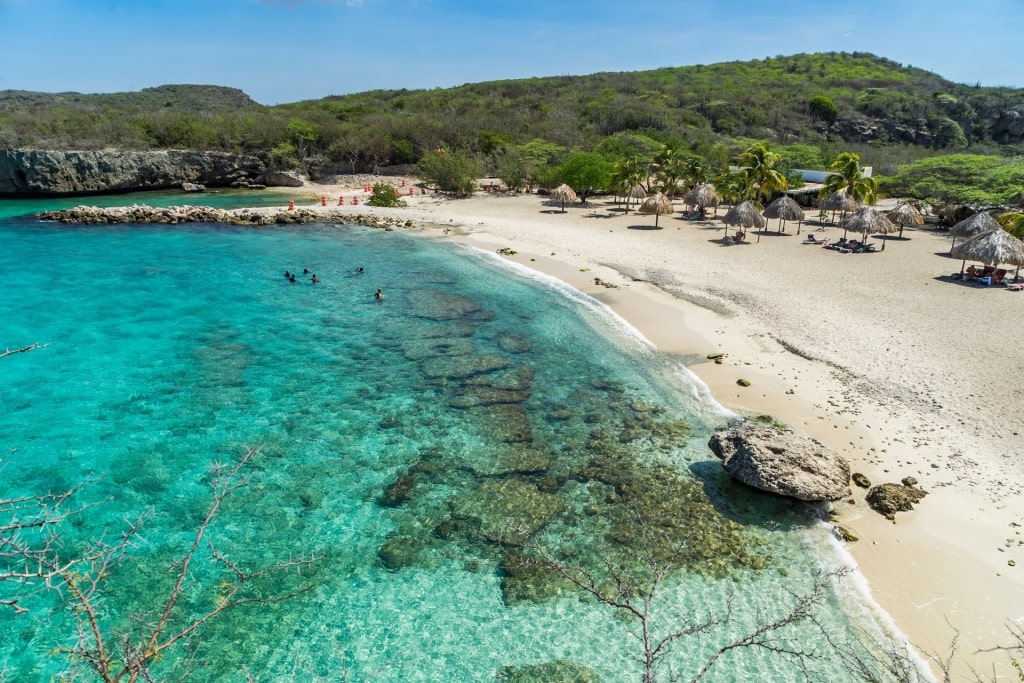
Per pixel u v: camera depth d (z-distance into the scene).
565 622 11.34
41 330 24.94
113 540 12.99
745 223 40.81
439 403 19.64
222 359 22.69
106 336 24.53
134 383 20.56
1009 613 11.12
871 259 36.25
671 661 10.44
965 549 12.61
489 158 77.12
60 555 12.49
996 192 46.94
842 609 11.39
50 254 38.12
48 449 16.50
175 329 25.52
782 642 10.72
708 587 12.07
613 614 11.49
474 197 64.94
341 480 15.53
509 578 12.40
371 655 10.61
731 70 141.25
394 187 67.56
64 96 136.25
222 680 10.01
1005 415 17.38
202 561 12.55
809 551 12.91
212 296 30.09
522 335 25.38
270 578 12.20
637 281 32.41
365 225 50.00
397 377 21.48
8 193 62.53
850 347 22.56
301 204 62.34
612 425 18.27
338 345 24.22
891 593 11.70
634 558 12.88
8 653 10.29
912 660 10.24
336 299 29.94
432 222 51.03
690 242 42.09
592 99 107.62
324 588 12.03
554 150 73.31
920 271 33.22
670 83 126.62
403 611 11.56
